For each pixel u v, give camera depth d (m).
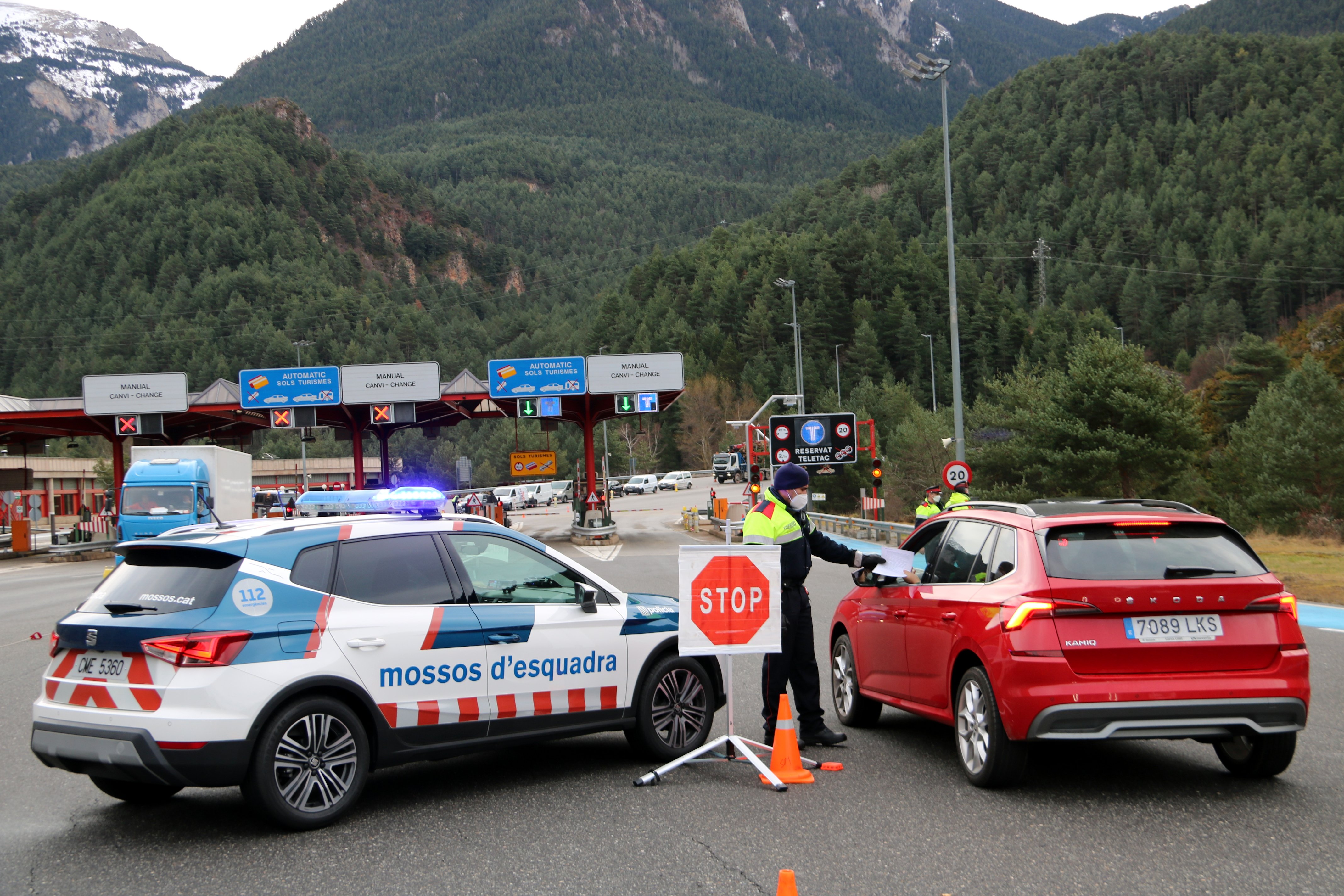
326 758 5.87
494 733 6.45
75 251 186.88
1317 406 46.84
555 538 43.28
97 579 27.83
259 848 5.52
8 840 5.75
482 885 4.87
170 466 28.34
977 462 48.94
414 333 172.75
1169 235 157.88
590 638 6.85
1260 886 4.67
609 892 4.73
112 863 5.32
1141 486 39.19
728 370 128.75
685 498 81.00
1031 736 5.89
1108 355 38.53
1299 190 156.38
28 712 9.54
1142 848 5.24
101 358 149.00
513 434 121.94
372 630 6.06
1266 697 5.91
